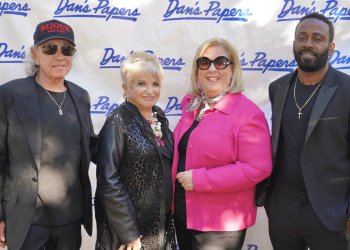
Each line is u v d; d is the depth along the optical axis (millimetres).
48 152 2389
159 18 3328
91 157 2654
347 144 2467
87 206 2561
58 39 2428
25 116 2346
